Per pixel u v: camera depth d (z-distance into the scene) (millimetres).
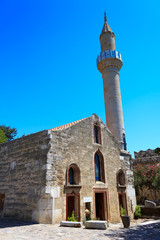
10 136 43344
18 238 7520
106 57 28172
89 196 14859
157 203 25859
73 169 14828
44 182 12086
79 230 9820
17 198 13562
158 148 11383
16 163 14852
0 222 11953
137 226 12531
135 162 33125
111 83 27359
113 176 18094
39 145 13477
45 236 8070
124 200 18516
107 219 15766
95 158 17234
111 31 31203
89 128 17203
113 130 25172
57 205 12102
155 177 26500
